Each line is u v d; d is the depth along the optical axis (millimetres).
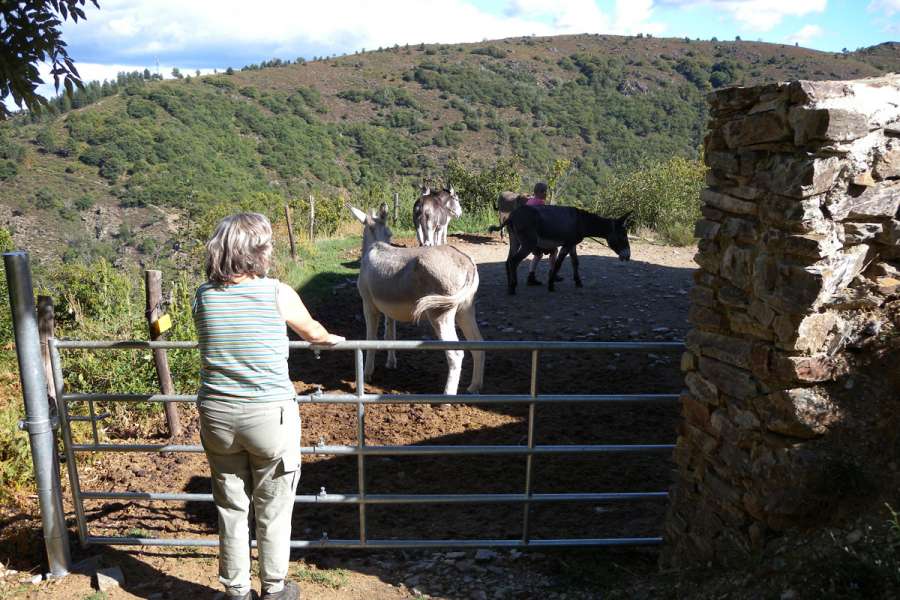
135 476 5102
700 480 3438
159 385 5965
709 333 3344
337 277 13234
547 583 3602
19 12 4898
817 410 2758
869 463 2674
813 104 2592
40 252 59469
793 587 2533
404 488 5012
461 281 6363
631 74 143625
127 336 7398
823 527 2697
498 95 132375
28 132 89000
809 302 2641
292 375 7621
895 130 2674
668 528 3695
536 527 4434
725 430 3184
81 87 5305
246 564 3225
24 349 3318
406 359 8281
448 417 6352
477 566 3816
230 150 90938
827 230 2674
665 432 6055
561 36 181125
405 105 127125
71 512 4516
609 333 9000
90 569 3676
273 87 128875
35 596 3422
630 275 12742
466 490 4980
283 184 83938
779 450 2840
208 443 3037
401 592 3502
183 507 4629
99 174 78688
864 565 2385
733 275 3115
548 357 8148
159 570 3738
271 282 3031
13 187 73688
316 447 3705
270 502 3166
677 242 16531
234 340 2889
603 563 3857
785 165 2732
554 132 117688
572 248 11531
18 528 4059
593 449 3818
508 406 6652
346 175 93125
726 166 3168
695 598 2959
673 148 109625
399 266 6691
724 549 3131
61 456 5293
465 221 20594
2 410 5727
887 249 2793
